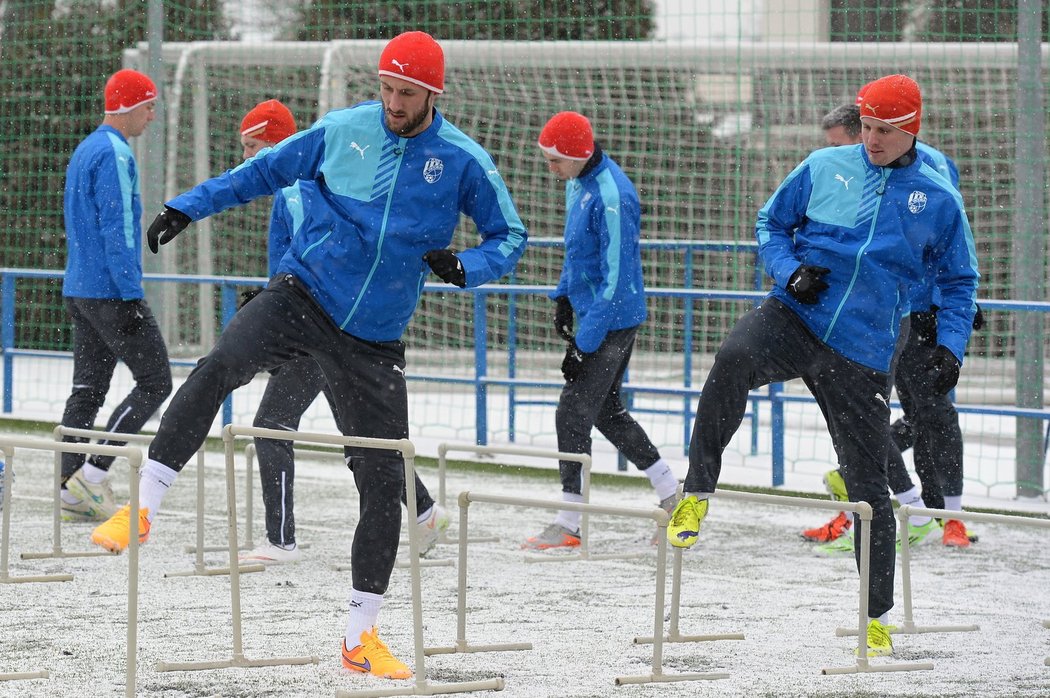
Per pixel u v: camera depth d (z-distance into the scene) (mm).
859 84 28938
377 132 10609
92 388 17641
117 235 17062
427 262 10383
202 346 34781
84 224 17266
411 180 10594
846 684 10742
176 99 34250
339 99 32562
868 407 11445
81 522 17719
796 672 11094
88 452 9828
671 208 31516
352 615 10836
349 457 10922
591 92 31062
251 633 12133
